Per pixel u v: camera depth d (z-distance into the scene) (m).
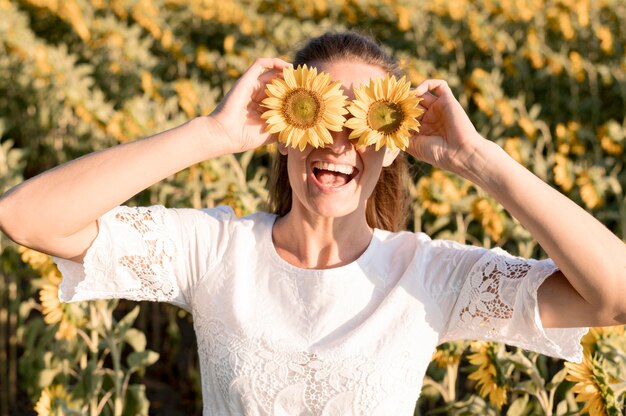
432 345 1.96
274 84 1.85
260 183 4.18
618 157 5.94
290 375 1.90
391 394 1.90
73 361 3.73
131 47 7.90
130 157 1.83
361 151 1.91
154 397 4.98
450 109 1.89
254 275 2.01
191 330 5.71
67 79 6.44
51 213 1.79
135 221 1.98
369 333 1.91
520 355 2.71
